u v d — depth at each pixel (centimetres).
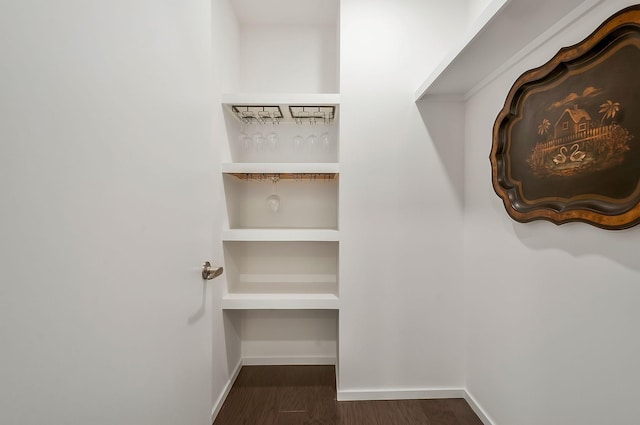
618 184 79
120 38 48
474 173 161
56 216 36
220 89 168
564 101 97
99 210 43
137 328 52
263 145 196
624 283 80
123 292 49
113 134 46
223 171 170
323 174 188
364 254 172
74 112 39
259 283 209
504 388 135
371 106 170
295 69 214
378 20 170
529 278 118
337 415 158
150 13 56
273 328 213
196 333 80
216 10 160
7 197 31
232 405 166
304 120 202
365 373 172
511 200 123
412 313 172
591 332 90
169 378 64
